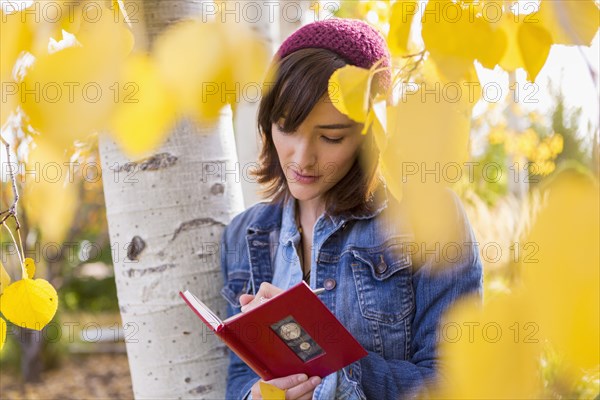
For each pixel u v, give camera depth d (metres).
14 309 1.32
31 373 7.93
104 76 0.77
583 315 0.70
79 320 9.12
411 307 1.85
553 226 0.72
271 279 2.06
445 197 0.95
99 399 7.19
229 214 2.20
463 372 0.75
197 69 0.79
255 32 0.82
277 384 1.65
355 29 1.69
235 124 3.70
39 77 0.77
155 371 2.16
